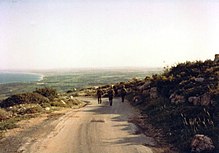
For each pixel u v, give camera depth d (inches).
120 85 2239.2
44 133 677.9
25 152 515.2
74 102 1587.1
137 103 1269.7
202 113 659.4
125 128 725.3
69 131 697.6
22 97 1288.1
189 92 837.2
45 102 1331.2
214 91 722.2
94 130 703.7
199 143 498.0
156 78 1364.4
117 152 506.3
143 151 509.0
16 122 837.8
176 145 544.4
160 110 869.2
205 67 1082.7
